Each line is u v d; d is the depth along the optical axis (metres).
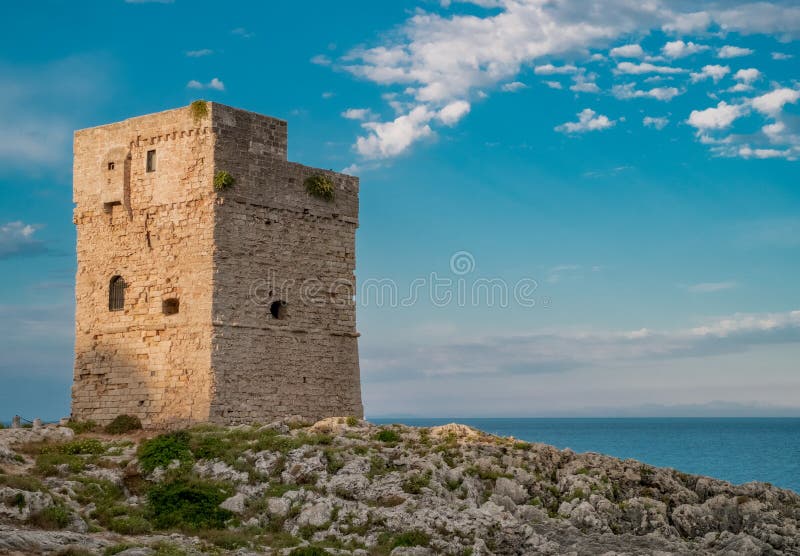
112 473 51.78
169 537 44.12
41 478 50.28
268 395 62.44
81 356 65.56
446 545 44.47
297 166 65.69
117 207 65.44
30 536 39.84
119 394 63.69
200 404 60.03
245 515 47.97
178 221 62.72
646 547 46.53
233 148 62.56
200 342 60.62
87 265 66.31
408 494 49.41
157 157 64.06
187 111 62.84
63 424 64.25
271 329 63.03
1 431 58.25
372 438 57.53
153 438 56.66
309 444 54.22
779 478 123.12
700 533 51.47
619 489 54.50
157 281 63.19
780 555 47.72
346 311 67.38
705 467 144.00
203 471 52.09
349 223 68.12
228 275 61.47
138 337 63.38
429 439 58.19
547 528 48.72
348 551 43.34
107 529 44.94
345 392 66.62
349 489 49.91
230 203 62.03
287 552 42.84
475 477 53.28
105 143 66.19
